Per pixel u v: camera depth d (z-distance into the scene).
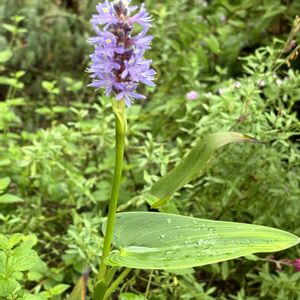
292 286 0.66
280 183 0.75
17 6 1.40
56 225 0.86
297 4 1.15
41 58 1.42
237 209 0.78
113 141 0.90
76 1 1.55
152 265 0.48
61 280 0.71
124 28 0.46
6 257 0.50
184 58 1.16
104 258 0.52
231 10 1.23
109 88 0.48
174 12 1.30
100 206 0.88
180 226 0.53
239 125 0.79
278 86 0.81
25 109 1.30
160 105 1.14
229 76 1.20
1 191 0.71
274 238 0.49
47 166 0.84
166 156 0.79
